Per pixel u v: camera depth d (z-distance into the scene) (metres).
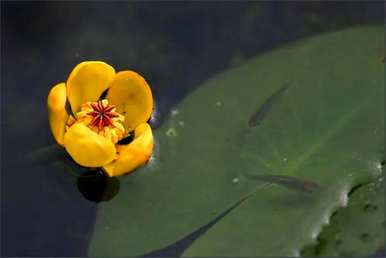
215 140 0.61
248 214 0.59
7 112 0.62
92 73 0.61
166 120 0.62
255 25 0.65
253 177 0.60
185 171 0.61
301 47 0.64
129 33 0.64
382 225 0.59
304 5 0.65
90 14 0.65
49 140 0.61
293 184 0.60
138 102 0.61
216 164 0.61
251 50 0.64
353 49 0.63
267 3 0.66
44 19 0.64
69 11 0.65
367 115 0.62
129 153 0.59
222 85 0.63
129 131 0.61
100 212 0.60
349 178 0.60
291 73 0.63
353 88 0.62
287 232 0.59
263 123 0.62
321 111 0.62
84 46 0.64
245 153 0.61
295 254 0.58
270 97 0.62
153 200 0.60
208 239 0.59
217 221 0.59
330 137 0.61
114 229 0.59
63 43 0.64
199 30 0.65
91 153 0.59
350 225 0.59
